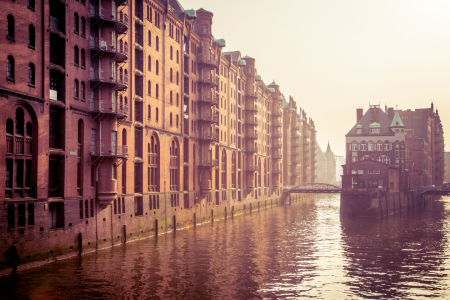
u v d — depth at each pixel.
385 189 93.94
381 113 123.31
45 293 29.41
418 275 37.81
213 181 77.62
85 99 42.16
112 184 44.09
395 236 60.47
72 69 40.09
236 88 93.69
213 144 75.31
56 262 37.22
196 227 66.88
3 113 32.00
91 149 43.06
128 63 49.28
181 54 64.88
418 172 143.50
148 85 54.81
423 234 62.50
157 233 56.09
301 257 44.75
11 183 33.28
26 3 34.41
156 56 56.78
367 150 121.62
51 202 37.03
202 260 41.84
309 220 81.25
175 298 29.72
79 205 40.78
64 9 38.94
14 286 30.25
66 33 39.09
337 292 32.44
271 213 97.69
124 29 45.72
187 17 67.44
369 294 32.12
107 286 31.69
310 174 180.75
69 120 39.38
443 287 34.12
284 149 141.38
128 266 37.97
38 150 35.34
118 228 47.12
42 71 36.12
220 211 81.50
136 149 52.28
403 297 31.53
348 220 81.50
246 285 33.59
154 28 56.19
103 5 44.09
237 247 49.62
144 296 29.86
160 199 57.25
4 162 32.09
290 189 127.06
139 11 52.66
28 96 34.31
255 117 102.62
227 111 86.81
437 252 48.25
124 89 46.25
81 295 29.48
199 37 71.88
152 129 55.25
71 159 39.62
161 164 57.81
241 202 95.69
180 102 64.38
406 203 109.38
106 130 44.22
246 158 100.25
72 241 39.59
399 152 119.12
